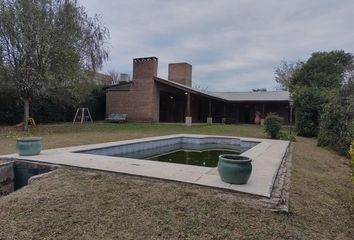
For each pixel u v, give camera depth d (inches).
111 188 150.9
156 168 189.3
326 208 139.7
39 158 218.5
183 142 468.4
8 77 453.1
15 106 601.3
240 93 1146.0
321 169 241.1
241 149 422.6
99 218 118.4
